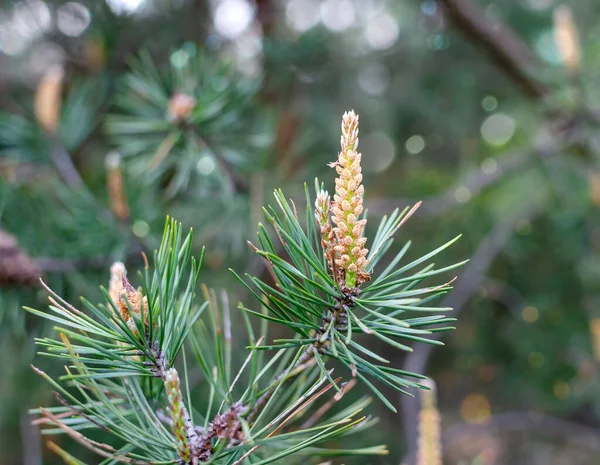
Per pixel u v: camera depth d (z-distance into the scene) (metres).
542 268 1.17
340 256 0.31
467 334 1.23
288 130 0.83
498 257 1.19
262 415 0.32
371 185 1.33
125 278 0.32
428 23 1.33
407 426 0.82
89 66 0.90
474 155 1.23
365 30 1.52
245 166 0.72
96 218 0.61
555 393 1.16
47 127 0.72
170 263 0.33
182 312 0.34
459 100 1.44
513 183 1.14
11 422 1.02
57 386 0.31
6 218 0.59
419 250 1.14
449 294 1.04
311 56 1.08
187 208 0.71
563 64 0.90
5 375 0.81
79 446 0.94
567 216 1.09
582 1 1.42
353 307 0.31
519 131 1.21
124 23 0.90
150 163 0.59
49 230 0.60
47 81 0.72
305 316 0.32
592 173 1.00
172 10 0.96
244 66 0.97
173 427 0.30
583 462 1.57
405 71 1.51
